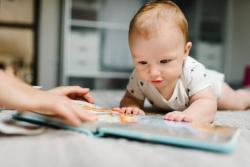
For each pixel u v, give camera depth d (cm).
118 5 275
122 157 41
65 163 38
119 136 51
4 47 255
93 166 38
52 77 262
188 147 46
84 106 73
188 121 66
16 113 61
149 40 77
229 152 44
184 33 82
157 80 80
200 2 291
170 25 79
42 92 59
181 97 92
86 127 53
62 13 255
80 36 268
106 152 43
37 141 48
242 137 56
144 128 52
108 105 117
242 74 312
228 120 85
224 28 299
